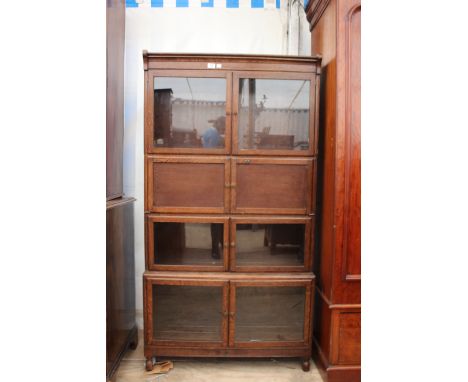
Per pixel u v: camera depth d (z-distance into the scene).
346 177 1.57
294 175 1.70
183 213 1.68
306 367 1.74
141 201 2.10
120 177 1.85
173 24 2.06
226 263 1.70
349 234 1.58
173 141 1.69
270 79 1.66
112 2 1.66
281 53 2.09
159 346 1.70
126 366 1.78
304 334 1.71
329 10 1.67
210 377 1.69
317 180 1.86
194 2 2.05
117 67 1.76
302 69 1.66
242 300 1.72
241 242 1.73
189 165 1.68
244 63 1.64
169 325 1.71
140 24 2.05
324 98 1.75
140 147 2.08
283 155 1.68
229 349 1.70
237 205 1.69
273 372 1.74
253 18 2.07
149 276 1.68
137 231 2.10
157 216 1.68
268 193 1.69
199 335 1.71
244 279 1.68
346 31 1.54
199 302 1.71
